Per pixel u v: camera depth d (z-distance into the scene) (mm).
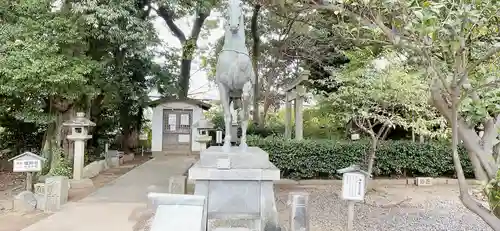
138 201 6762
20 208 6070
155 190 7793
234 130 8438
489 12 2426
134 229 5031
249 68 4750
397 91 7102
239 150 4770
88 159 11594
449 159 9570
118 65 11445
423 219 6043
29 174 6730
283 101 15734
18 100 9094
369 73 7613
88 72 8547
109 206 6348
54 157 9141
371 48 7770
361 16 3566
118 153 12578
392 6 2744
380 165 9391
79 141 8570
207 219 4395
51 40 8242
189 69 17094
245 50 4777
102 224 5266
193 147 15859
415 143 9641
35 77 7715
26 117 8930
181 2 11781
